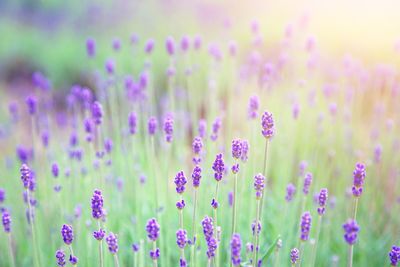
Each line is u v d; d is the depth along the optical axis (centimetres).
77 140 153
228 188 145
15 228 153
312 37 161
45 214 151
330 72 189
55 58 329
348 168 160
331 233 150
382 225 155
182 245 116
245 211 147
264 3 355
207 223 114
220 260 136
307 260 139
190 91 181
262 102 160
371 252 147
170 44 159
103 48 327
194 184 118
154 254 115
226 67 231
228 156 158
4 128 194
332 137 162
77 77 313
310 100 162
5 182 162
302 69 186
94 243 142
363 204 155
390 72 170
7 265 150
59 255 119
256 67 175
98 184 146
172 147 174
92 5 398
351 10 285
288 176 152
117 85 194
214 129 138
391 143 161
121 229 145
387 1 277
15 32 377
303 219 117
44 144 152
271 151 166
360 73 176
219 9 349
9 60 341
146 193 154
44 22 394
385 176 161
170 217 145
